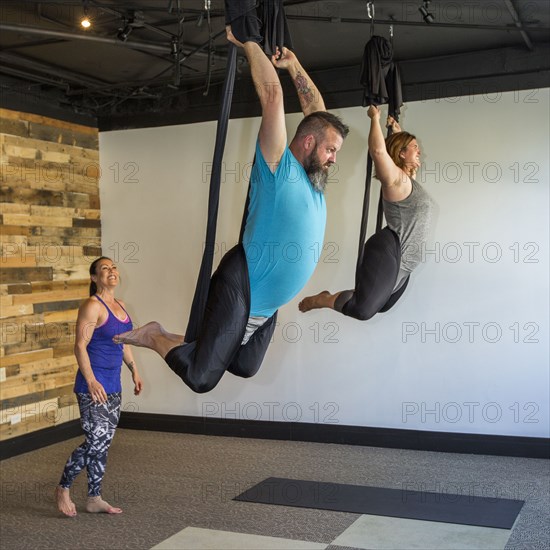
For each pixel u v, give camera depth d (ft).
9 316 20.48
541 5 15.96
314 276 21.39
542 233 19.21
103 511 15.57
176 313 23.18
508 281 19.52
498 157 19.53
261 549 13.41
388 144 12.00
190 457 20.13
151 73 21.02
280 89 7.95
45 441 21.63
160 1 15.26
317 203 8.30
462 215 19.86
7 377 20.39
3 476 18.61
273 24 8.98
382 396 20.83
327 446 21.06
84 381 15.01
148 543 13.82
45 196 21.83
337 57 20.02
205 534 14.21
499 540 13.57
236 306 8.22
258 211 8.13
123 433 23.21
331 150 8.27
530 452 19.39
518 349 19.49
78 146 23.20
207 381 8.30
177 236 23.15
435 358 20.25
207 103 22.65
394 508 15.46
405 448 20.54
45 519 15.26
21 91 21.11
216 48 18.78
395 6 15.88
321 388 21.49
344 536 13.96
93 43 17.95
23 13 15.98
